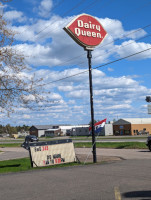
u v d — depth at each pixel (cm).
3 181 1000
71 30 1802
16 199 689
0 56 1488
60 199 666
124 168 1194
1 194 763
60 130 10906
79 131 9225
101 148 3064
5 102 1462
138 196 654
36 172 1237
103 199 643
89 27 1883
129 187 767
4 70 1496
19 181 981
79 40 1808
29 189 817
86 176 1019
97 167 1301
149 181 844
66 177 1020
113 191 724
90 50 1841
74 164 1567
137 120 8262
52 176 1067
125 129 8144
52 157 1580
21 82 1493
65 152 1628
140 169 1132
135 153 2091
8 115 1491
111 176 982
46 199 674
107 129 8538
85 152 2542
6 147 4584
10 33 1509
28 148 1602
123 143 3173
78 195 698
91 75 1672
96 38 1891
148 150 2373
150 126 8369
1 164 1845
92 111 1636
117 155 1991
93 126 1628
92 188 780
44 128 12138
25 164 1772
